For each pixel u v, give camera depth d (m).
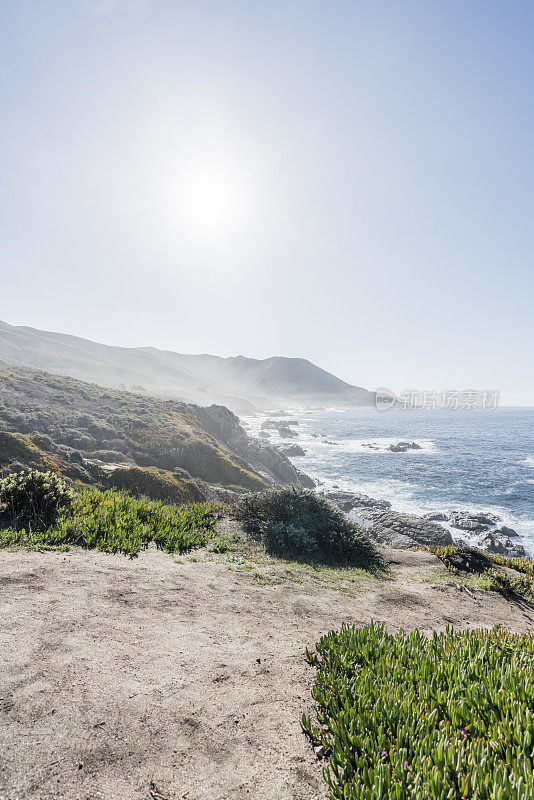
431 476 55.47
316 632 6.82
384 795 2.96
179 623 6.22
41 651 4.70
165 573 8.45
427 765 3.24
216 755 3.50
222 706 4.23
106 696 4.06
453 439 114.38
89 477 19.62
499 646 6.11
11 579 6.70
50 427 26.28
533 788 2.84
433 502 41.25
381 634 6.02
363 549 13.30
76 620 5.66
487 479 53.28
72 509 11.43
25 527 9.97
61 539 9.48
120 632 5.55
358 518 31.86
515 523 34.41
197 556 10.32
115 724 3.68
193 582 8.22
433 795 2.96
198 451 31.11
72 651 4.83
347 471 59.44
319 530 13.64
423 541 23.72
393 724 3.86
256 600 7.89
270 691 4.66
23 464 18.16
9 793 2.82
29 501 10.56
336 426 161.12
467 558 14.52
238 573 9.40
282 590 8.77
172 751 3.47
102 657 4.81
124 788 3.02
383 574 12.07
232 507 15.55
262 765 3.46
